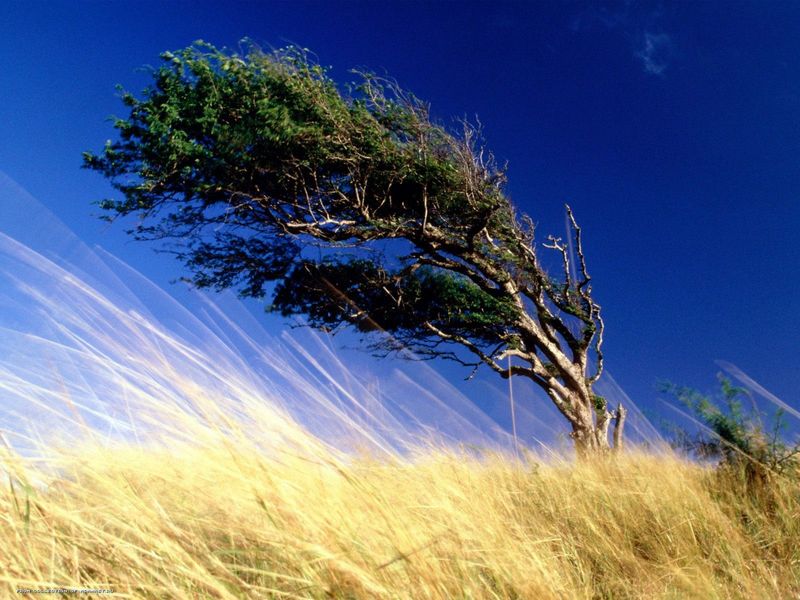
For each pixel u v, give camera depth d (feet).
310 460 6.00
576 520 11.29
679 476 13.79
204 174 32.89
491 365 40.14
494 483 10.83
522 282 40.60
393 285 39.34
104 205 32.71
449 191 36.83
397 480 7.06
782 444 14.19
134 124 32.17
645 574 9.88
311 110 34.22
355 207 37.17
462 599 5.99
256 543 5.88
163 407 5.82
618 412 34.68
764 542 11.36
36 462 5.65
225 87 33.19
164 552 5.23
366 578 5.25
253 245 38.32
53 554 4.89
